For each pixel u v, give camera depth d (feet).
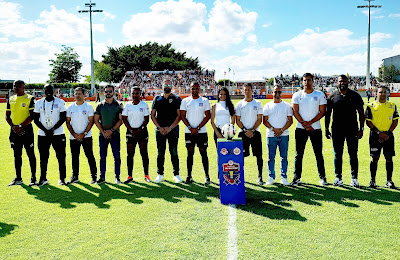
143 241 11.23
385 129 16.56
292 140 32.71
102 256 10.27
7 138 36.35
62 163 18.93
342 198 15.31
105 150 19.20
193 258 10.03
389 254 10.10
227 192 14.85
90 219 13.28
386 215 13.10
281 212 13.65
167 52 267.80
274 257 10.00
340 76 17.08
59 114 18.80
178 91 137.49
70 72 242.37
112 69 239.91
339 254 10.12
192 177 20.16
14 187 18.37
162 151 19.16
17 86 18.37
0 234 12.01
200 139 18.48
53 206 14.96
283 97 128.36
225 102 18.42
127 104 19.24
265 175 20.44
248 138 18.29
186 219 13.11
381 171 20.21
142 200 15.65
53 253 10.54
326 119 17.79
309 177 19.49
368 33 124.06
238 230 11.94
